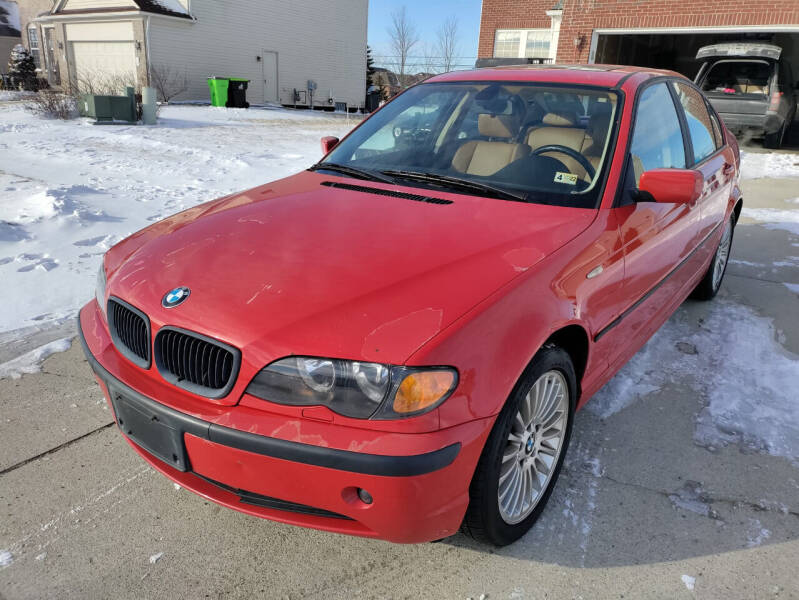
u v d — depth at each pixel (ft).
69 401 10.10
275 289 6.57
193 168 29.58
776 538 7.63
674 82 12.10
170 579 6.79
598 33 47.01
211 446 6.21
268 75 87.30
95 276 15.20
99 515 7.68
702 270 13.84
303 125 55.83
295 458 5.86
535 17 80.53
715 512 8.07
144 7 70.64
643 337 10.62
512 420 6.63
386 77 156.25
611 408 10.55
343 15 96.73
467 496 6.34
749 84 45.32
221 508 7.91
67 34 80.43
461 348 5.97
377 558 7.19
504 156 9.61
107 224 19.15
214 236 7.84
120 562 6.99
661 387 11.29
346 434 5.78
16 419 9.55
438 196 8.93
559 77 10.69
